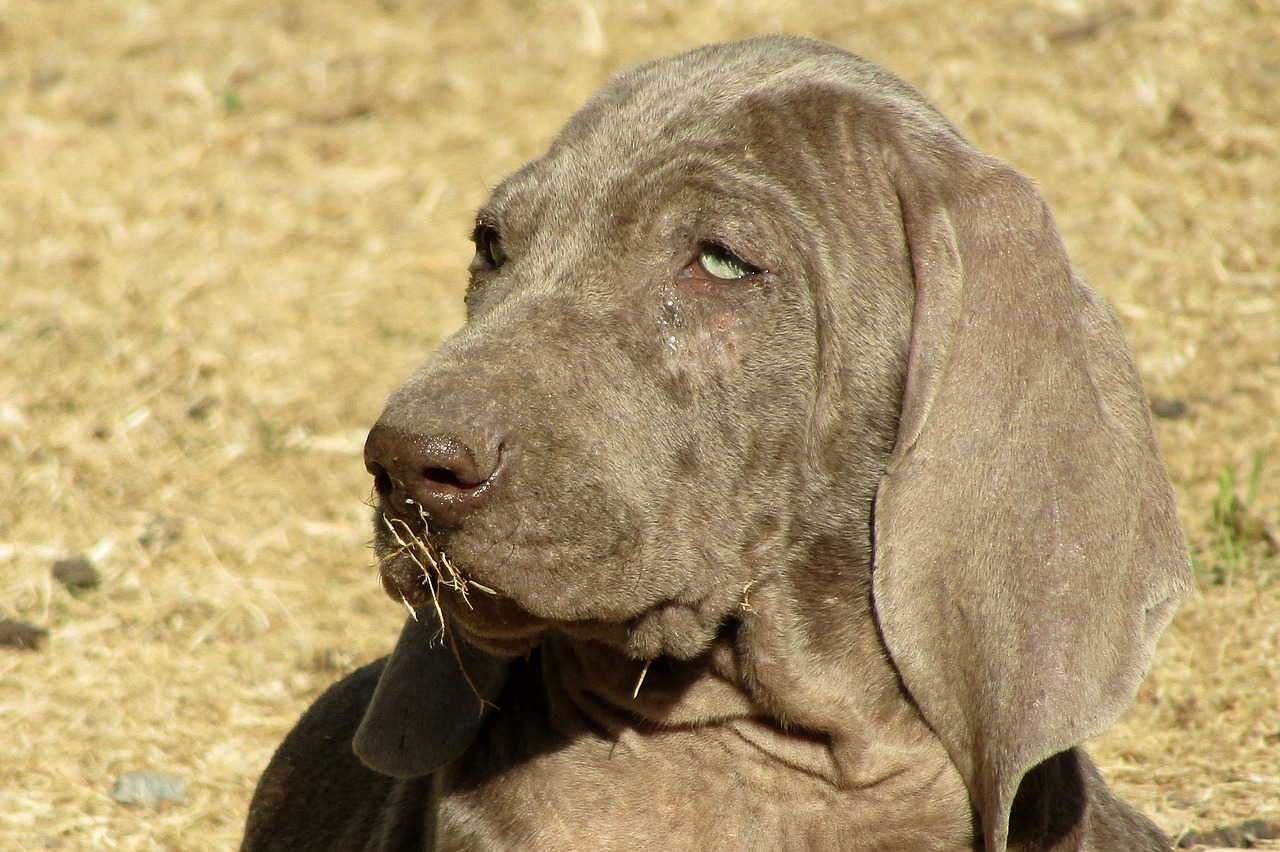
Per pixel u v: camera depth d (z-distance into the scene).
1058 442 6.79
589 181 7.31
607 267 7.11
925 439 6.89
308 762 9.33
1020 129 17.66
